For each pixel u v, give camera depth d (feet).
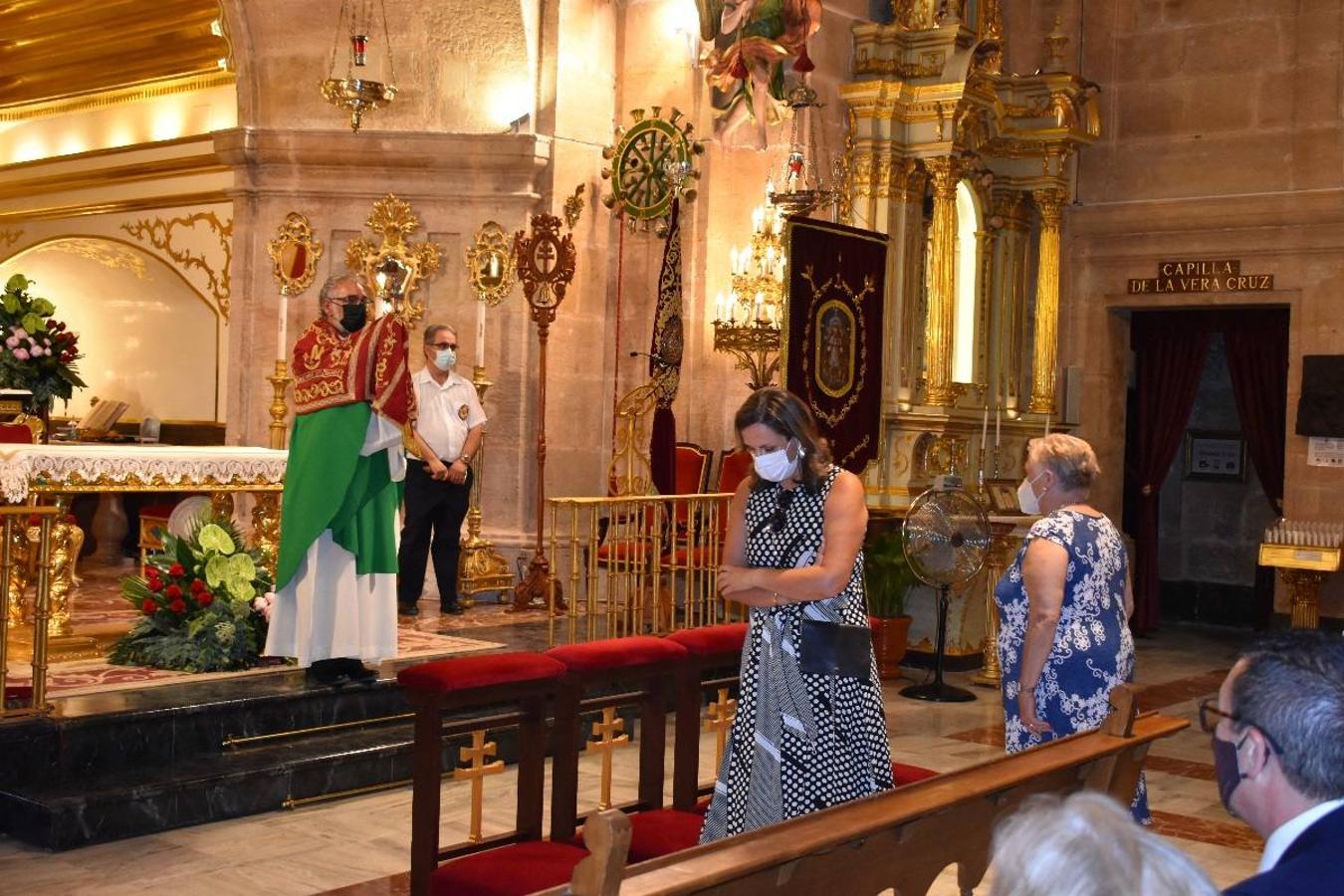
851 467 32.71
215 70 45.68
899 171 37.22
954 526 30.71
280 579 23.40
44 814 19.07
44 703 20.43
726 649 18.02
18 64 50.55
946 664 36.73
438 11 35.94
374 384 23.08
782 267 34.47
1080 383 44.21
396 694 24.45
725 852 9.31
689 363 36.73
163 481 25.84
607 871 7.90
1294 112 41.14
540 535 33.86
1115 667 15.29
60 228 51.19
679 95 37.01
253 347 37.11
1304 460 41.14
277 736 22.61
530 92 36.06
